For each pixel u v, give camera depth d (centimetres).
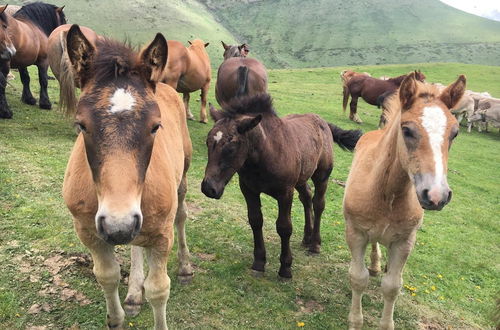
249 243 580
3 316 347
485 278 654
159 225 283
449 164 1400
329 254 605
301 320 430
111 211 214
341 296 493
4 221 480
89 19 8169
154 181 269
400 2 13650
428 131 300
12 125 830
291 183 486
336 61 9931
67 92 620
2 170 606
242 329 395
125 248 485
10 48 828
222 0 13512
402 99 320
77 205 262
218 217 638
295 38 11288
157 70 254
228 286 460
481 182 1252
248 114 472
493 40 11025
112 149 220
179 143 369
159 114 244
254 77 941
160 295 305
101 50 252
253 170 467
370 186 368
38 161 670
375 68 3591
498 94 2850
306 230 609
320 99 2131
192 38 8594
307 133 543
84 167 260
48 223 494
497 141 1939
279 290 478
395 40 11094
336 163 1152
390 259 392
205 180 449
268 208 738
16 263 410
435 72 3462
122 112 226
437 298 550
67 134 845
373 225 376
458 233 834
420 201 296
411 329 458
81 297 386
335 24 12138
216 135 448
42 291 382
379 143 386
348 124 1645
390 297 389
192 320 393
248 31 11612
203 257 516
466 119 2348
